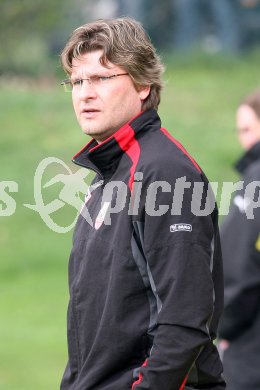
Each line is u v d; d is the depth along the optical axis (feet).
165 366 30.86
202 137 164.96
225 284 47.14
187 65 228.22
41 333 89.51
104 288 32.73
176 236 31.45
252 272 46.42
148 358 31.30
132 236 32.35
